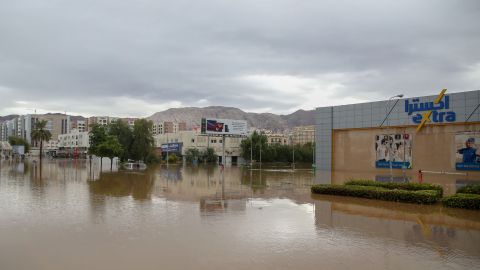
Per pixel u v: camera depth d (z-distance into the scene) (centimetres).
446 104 4244
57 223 1407
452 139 4200
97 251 1030
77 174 4450
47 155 16450
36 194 2333
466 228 1365
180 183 3325
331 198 2216
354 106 5206
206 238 1188
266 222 1470
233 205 1931
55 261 942
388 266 924
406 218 1562
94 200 2075
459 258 991
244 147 9856
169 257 980
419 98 4497
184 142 10756
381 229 1346
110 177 4003
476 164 3991
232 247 1084
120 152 6544
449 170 4206
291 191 2642
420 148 4469
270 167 7738
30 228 1316
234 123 8238
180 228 1337
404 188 2266
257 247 1088
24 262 934
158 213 1656
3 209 1727
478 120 3978
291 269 896
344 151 5344
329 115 5516
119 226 1361
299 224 1434
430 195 1934
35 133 10450
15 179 3550
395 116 4725
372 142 4984
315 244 1127
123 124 8362
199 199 2175
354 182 2525
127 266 906
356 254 1024
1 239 1157
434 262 957
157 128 18662
